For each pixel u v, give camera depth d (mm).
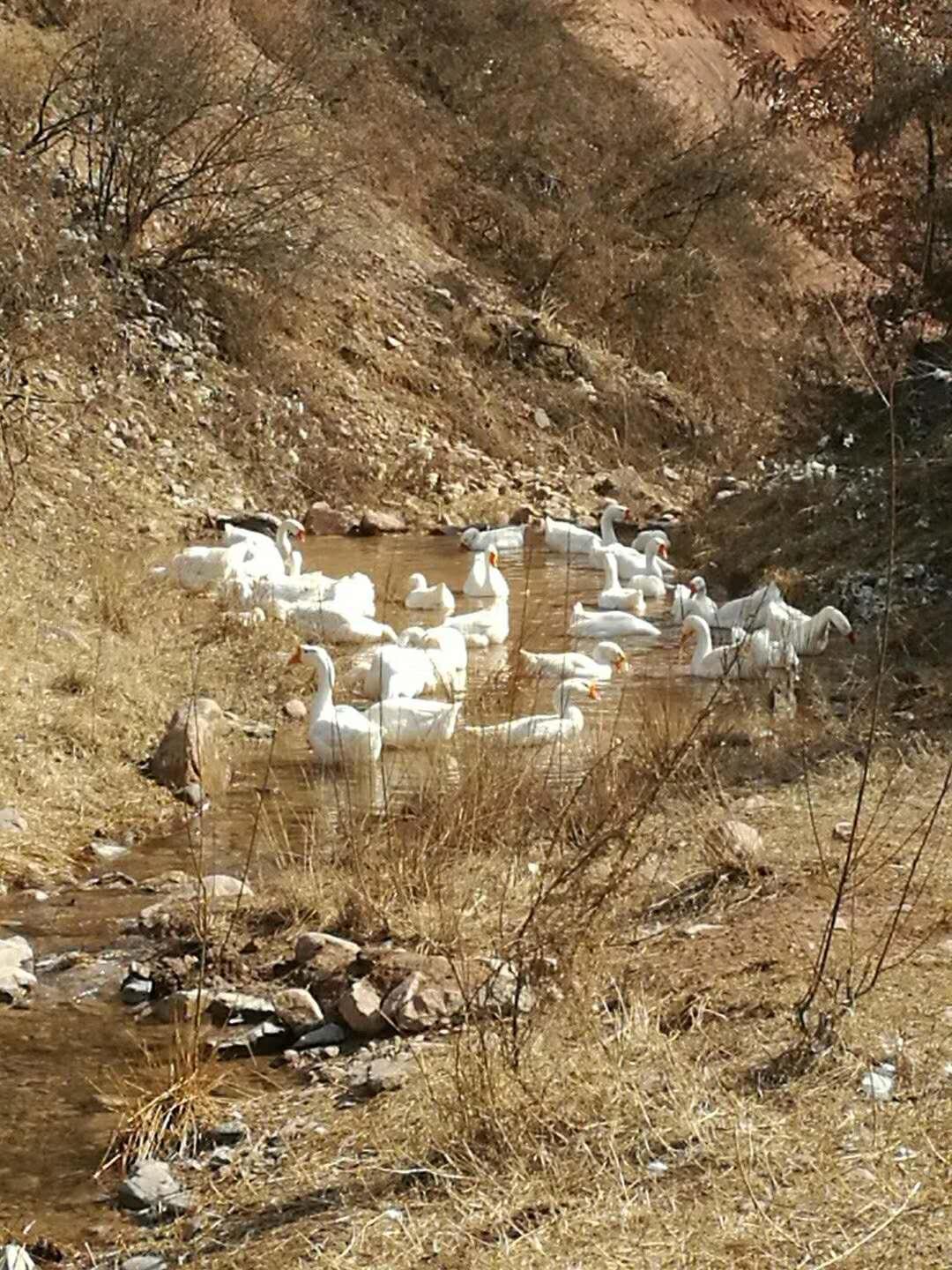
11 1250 4801
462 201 29297
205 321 21812
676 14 41062
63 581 13703
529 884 7449
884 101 20031
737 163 32594
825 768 9422
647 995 6031
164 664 11773
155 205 21609
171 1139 5648
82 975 7117
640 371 27609
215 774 9773
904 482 15672
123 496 18047
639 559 17047
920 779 9031
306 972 6883
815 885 7336
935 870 7410
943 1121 5016
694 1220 4559
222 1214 5109
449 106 31672
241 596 13852
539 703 11562
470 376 24844
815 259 33344
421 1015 6387
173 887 8086
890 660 12320
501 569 17734
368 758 10000
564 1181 4824
